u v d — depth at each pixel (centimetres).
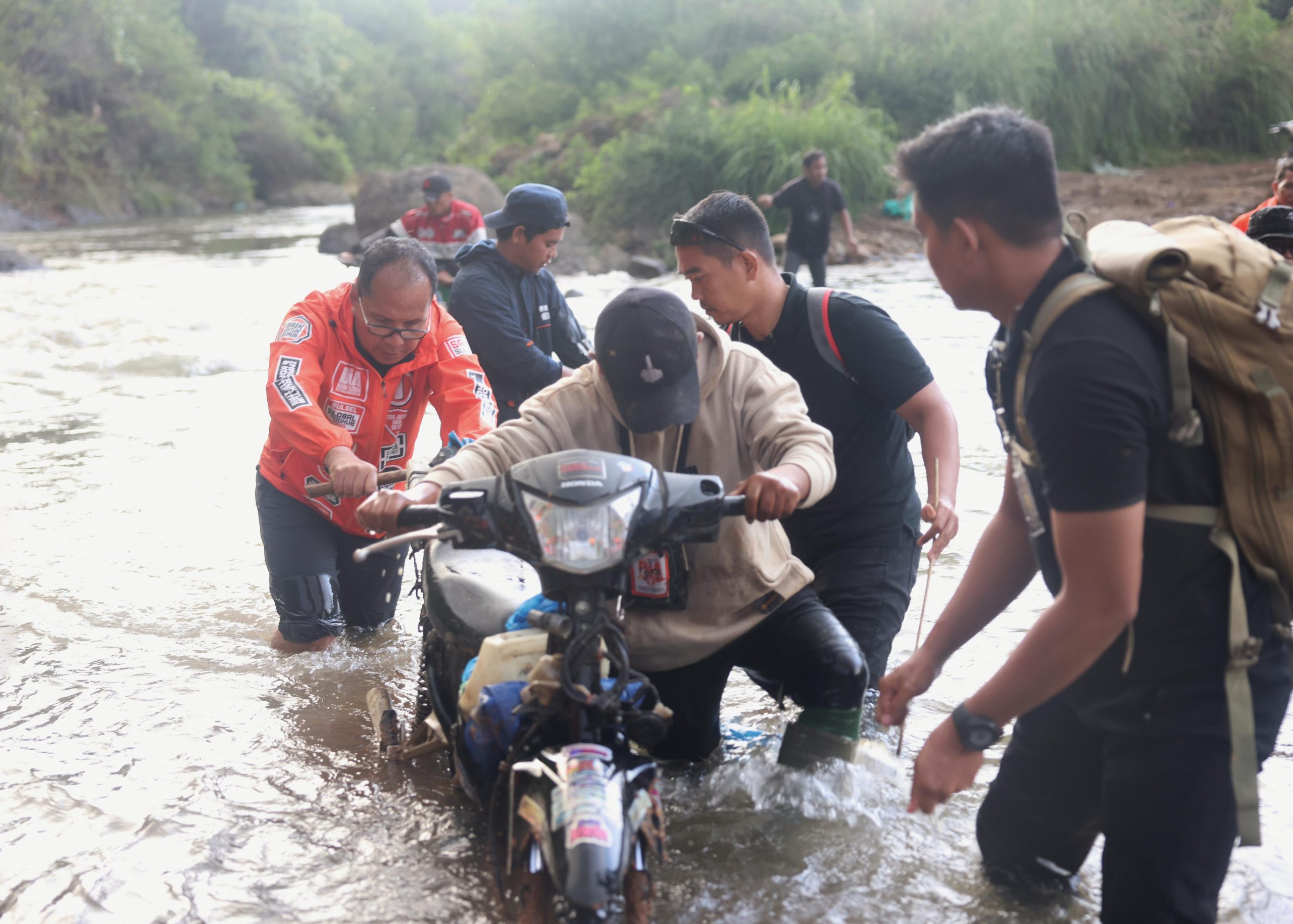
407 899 268
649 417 269
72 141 4112
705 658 308
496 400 530
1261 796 305
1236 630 208
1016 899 260
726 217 343
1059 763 244
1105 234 220
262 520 432
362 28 7100
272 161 5247
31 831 301
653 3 3234
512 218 516
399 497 257
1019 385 214
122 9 4400
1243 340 201
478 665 271
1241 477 206
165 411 843
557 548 231
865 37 2695
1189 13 2906
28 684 403
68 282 1719
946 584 473
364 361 410
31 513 604
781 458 283
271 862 285
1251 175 2341
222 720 374
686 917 257
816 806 298
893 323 350
